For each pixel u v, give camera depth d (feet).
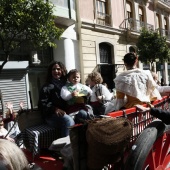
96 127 8.98
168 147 12.49
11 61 40.45
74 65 56.03
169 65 101.35
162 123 11.10
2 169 4.60
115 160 9.39
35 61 45.78
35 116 14.08
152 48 68.85
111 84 66.80
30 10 28.35
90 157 9.21
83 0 59.62
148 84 13.53
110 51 68.95
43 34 29.53
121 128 9.04
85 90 14.94
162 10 97.09
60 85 14.64
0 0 27.35
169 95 16.71
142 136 10.12
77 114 13.74
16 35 30.19
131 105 13.03
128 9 77.82
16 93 42.22
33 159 11.96
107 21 67.82
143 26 76.64
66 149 10.39
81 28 58.34
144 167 10.78
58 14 48.32
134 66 13.99
